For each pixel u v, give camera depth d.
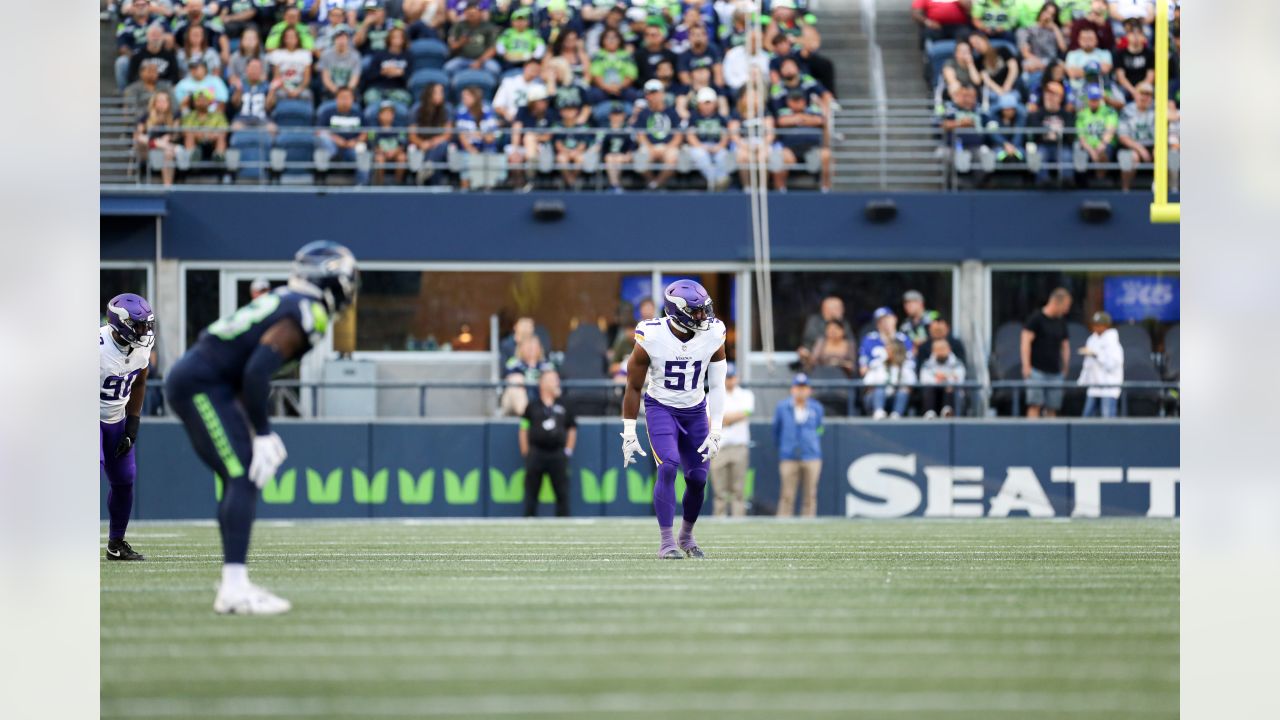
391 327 54.75
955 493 50.56
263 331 19.03
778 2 57.56
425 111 54.69
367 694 14.33
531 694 14.32
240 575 19.58
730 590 22.53
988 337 55.16
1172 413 52.72
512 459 50.12
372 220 53.97
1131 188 55.50
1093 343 52.06
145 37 56.31
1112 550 31.70
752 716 13.39
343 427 49.91
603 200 54.22
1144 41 56.72
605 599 21.22
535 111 55.06
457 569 26.30
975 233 54.44
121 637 17.64
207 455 19.28
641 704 13.87
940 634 18.16
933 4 60.19
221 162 54.44
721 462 48.22
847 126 58.69
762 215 54.09
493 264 54.44
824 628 18.55
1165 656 16.69
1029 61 56.81
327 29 56.56
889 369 51.78
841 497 50.38
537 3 58.28
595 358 52.41
